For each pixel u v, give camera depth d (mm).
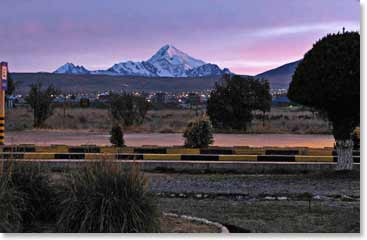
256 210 9672
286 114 65875
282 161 16250
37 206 8195
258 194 11102
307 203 10375
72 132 31188
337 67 12859
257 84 32594
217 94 32594
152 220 7578
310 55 13453
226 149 17531
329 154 17125
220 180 13242
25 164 8438
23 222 7988
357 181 12844
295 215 9250
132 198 7496
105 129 33781
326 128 35906
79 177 7719
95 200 7453
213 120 32594
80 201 7496
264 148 17906
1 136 16297
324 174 14039
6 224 7203
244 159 16453
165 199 10734
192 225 8070
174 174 14547
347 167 14078
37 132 31094
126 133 30703
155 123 41844
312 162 15922
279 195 11039
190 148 17812
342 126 13922
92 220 7355
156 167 15258
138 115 36219
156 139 25719
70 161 14383
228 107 32125
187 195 11086
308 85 13273
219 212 9492
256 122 43562
